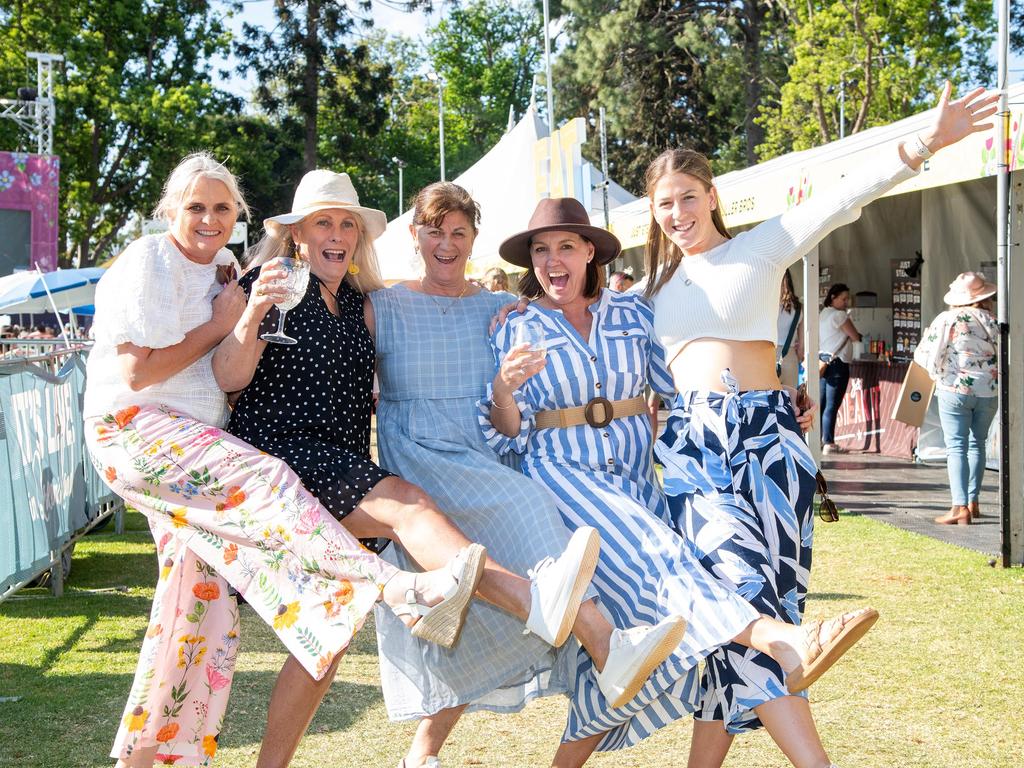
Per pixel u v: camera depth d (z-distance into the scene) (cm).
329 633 288
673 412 330
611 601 305
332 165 5038
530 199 1530
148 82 3609
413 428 352
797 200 762
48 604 602
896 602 540
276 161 4022
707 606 285
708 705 299
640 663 269
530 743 377
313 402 327
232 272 329
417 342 359
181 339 300
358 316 357
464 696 342
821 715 389
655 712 308
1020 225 606
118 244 4228
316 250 347
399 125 5894
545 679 348
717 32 3428
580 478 323
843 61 2528
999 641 471
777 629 274
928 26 2566
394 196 5672
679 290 333
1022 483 614
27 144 3259
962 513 755
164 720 307
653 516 309
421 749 344
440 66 6278
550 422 335
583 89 3772
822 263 1341
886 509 820
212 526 303
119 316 294
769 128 3067
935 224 1125
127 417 308
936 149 297
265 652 498
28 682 448
